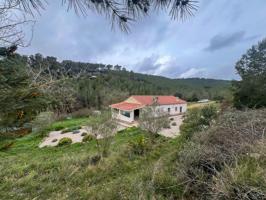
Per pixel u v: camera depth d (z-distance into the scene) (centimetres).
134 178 441
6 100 137
